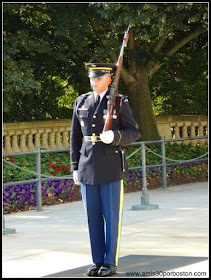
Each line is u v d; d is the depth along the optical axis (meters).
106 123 6.96
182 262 7.29
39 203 12.47
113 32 15.34
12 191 12.96
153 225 10.09
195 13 16.50
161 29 15.59
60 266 7.29
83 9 16.39
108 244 7.00
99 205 7.09
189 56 23.23
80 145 7.38
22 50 17.50
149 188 15.79
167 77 23.30
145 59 20.73
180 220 10.52
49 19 17.97
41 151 12.51
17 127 16.94
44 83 19.66
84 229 10.08
